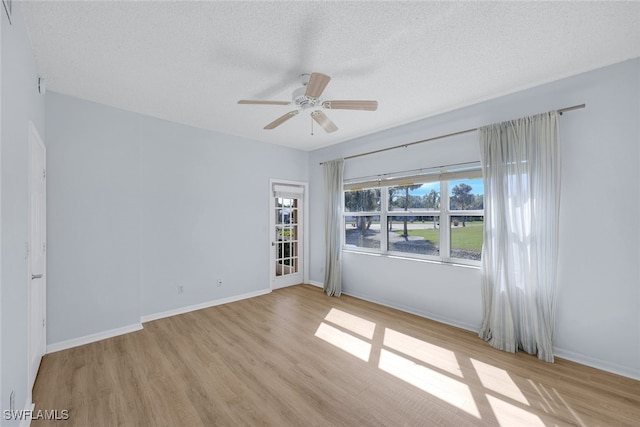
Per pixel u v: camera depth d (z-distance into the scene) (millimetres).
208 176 3959
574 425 1721
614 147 2248
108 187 3008
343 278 4625
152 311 3441
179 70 2324
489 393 2027
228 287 4176
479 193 3164
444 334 3014
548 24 1771
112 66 2258
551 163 2480
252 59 2164
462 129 3154
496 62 2217
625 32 1850
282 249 4973
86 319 2840
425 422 1752
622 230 2219
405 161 3740
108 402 1923
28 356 1788
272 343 2814
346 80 2492
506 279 2682
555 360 2461
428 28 1809
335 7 1618
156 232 3480
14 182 1478
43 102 2520
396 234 3988
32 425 1713
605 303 2291
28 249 1808
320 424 1734
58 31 1818
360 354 2594
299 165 5172
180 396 1992
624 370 2213
